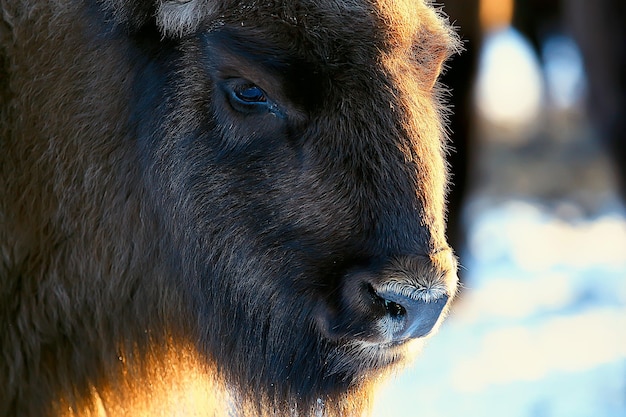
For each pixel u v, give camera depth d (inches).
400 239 465.1
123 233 535.5
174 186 513.3
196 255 514.9
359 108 469.4
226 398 579.5
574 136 2102.6
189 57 498.9
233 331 518.6
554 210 1739.7
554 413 944.9
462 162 1196.5
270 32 468.4
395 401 964.0
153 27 505.4
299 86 469.4
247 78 477.1
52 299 522.3
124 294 542.6
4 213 510.9
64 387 525.0
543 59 1975.9
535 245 1531.7
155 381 561.6
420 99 492.1
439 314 469.4
